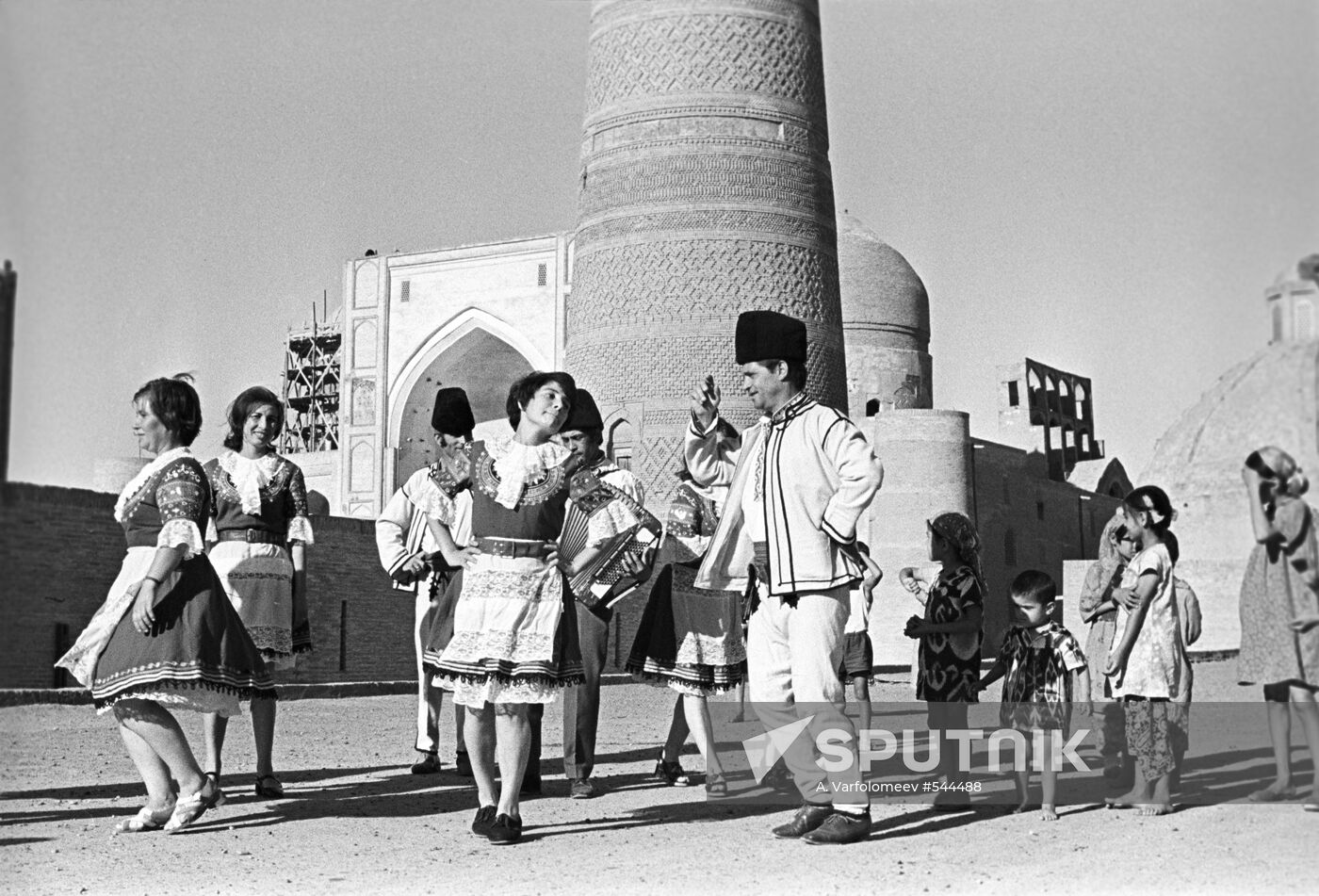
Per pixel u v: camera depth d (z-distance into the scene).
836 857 4.99
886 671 30.44
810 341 22.20
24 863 4.97
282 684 15.54
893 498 35.41
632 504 6.32
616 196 22.55
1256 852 4.76
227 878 4.70
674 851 5.16
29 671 12.18
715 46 22.17
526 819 6.09
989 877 4.57
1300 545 5.02
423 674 7.86
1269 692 5.30
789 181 22.34
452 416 7.63
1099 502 41.06
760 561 5.61
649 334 22.14
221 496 6.89
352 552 19.64
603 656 6.95
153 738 5.67
